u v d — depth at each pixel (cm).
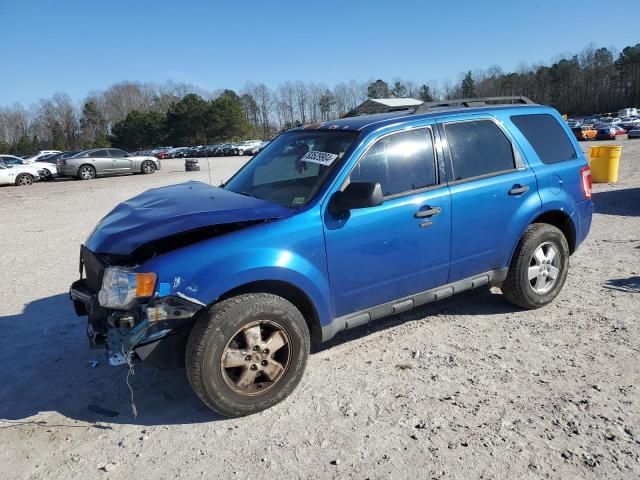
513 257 473
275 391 351
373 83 12150
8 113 12331
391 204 393
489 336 449
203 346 323
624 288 545
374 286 395
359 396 364
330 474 287
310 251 360
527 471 280
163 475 295
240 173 478
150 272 317
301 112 13150
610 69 12388
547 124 508
